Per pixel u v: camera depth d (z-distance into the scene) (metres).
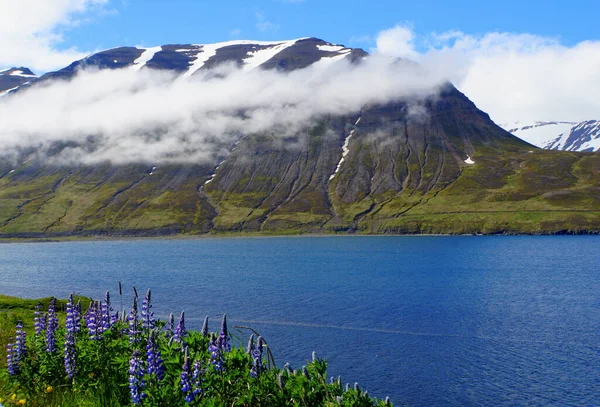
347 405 13.70
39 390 16.38
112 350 16.30
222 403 12.99
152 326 17.16
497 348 72.50
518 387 57.84
